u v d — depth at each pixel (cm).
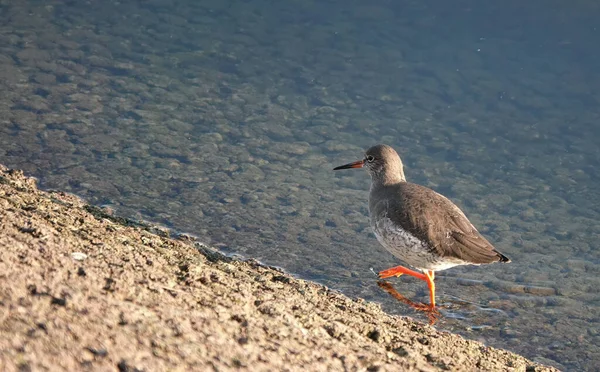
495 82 1380
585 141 1257
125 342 479
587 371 775
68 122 1198
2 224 650
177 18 1527
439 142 1257
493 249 859
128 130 1205
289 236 1005
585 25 1477
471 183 1168
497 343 816
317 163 1187
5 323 463
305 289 770
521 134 1275
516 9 1523
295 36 1490
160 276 620
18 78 1288
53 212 789
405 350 617
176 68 1385
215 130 1237
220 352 502
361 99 1347
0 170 976
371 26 1515
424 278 930
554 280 955
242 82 1369
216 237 974
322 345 566
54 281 537
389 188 948
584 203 1127
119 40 1445
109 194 1040
